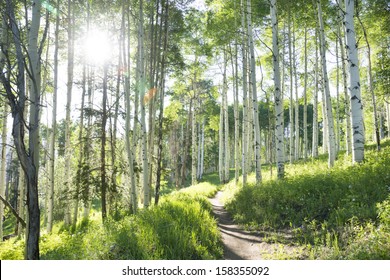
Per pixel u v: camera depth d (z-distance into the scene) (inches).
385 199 259.8
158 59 615.8
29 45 246.8
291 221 319.0
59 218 869.8
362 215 255.0
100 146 597.9
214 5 781.3
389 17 636.7
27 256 214.1
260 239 307.4
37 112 224.1
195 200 524.4
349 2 413.4
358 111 406.0
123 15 565.6
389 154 405.4
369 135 1553.9
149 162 668.7
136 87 644.7
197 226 315.3
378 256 187.3
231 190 731.4
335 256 212.1
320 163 646.5
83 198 522.6
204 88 1106.1
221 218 447.5
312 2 665.6
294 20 820.6
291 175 534.3
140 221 322.3
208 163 2422.5
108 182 542.9
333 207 302.5
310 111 2098.9
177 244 254.4
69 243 335.6
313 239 261.9
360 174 339.3
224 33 722.8
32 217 215.8
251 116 1043.3
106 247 245.8
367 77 927.7
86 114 537.6
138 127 872.3
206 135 1984.5
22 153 212.4
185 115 1316.4
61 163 794.2
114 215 535.8
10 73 212.7
